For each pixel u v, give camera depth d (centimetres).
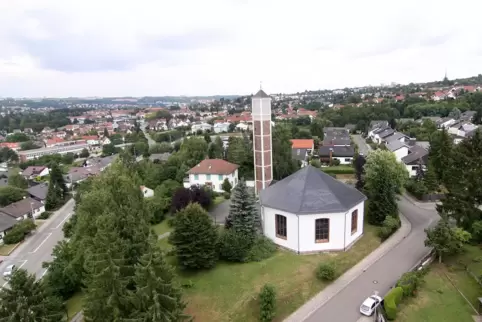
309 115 19800
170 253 4028
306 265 3559
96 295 2608
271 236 4122
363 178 5766
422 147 8406
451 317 2766
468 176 4019
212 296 3161
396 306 2808
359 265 3619
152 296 2309
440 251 3509
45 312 2664
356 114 17188
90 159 15150
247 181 7750
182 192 6044
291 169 7512
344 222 3797
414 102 18925
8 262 5716
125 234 3312
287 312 2934
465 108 16050
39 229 7244
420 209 5347
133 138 19338
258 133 5828
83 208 3659
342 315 2847
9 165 14700
